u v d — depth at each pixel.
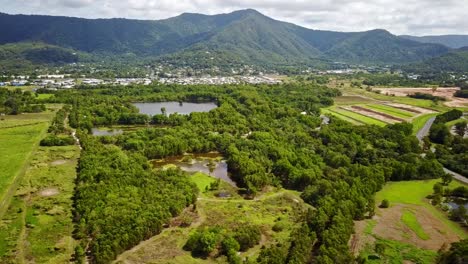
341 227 121.31
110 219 128.00
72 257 113.25
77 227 129.62
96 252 111.88
